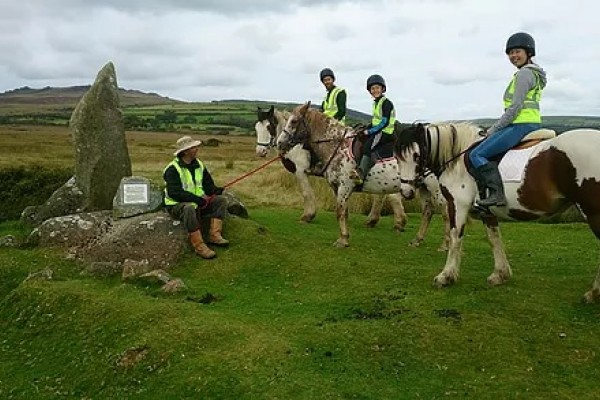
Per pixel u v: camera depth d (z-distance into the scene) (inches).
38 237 404.2
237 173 1069.8
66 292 325.4
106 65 465.7
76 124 453.4
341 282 337.4
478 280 331.0
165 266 372.2
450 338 256.8
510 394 218.5
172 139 2522.1
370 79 411.8
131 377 250.1
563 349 246.7
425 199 426.6
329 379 230.5
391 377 233.5
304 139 434.9
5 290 357.4
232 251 389.4
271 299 319.0
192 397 227.5
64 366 272.7
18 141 1875.0
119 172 455.2
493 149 287.4
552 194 270.4
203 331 269.3
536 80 286.0
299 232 449.1
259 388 224.5
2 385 264.4
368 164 409.4
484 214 305.3
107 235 392.8
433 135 311.0
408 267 360.2
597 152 256.1
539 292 308.8
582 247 435.2
